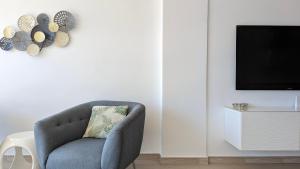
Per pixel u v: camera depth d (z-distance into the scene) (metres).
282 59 3.44
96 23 3.46
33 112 3.47
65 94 3.48
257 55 3.43
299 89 3.45
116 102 3.20
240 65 3.43
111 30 3.48
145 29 3.49
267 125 3.05
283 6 3.48
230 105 3.49
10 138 2.81
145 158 3.51
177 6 3.41
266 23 3.48
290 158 3.52
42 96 3.47
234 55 3.48
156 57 3.49
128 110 3.06
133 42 3.49
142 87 3.50
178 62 3.43
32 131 3.15
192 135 3.45
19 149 3.10
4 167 3.15
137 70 3.50
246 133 3.04
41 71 3.46
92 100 3.49
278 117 3.06
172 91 3.43
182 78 3.43
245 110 3.13
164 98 3.43
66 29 3.44
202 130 3.45
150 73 3.50
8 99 3.46
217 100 3.49
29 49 3.41
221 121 3.49
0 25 3.42
